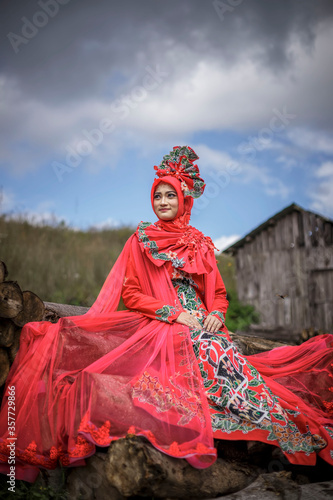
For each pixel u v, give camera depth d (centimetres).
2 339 292
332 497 250
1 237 1054
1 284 293
